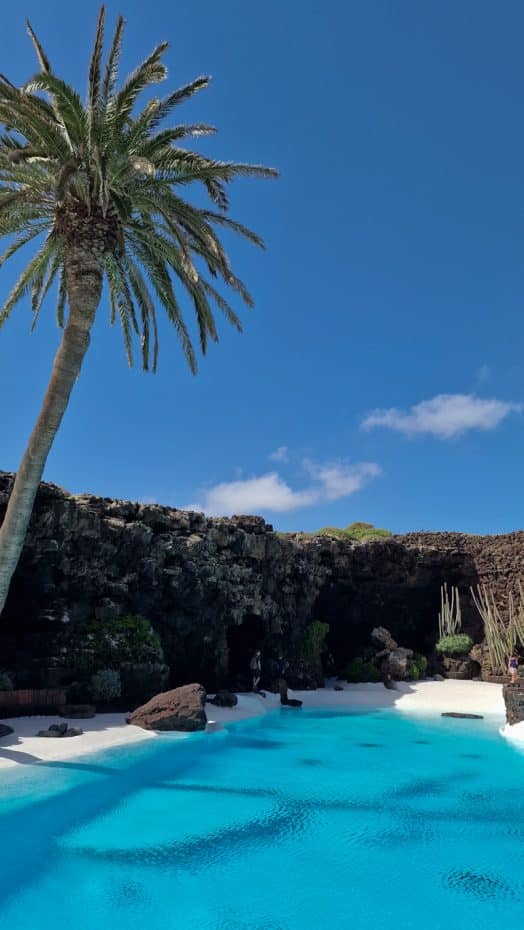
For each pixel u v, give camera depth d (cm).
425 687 2962
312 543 3167
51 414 1363
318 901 725
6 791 1052
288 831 954
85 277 1402
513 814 1053
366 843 912
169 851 860
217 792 1152
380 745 1675
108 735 1509
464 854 874
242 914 690
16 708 1620
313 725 2025
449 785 1245
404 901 729
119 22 1348
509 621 3347
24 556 1772
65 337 1394
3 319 1634
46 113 1373
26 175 1403
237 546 2580
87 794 1073
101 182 1319
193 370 1741
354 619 3416
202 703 1744
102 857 831
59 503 1848
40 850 841
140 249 1608
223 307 1694
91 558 1942
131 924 662
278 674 2767
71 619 1858
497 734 1873
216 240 1414
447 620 3462
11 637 1789
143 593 2119
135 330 1812
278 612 2823
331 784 1236
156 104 1413
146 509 2198
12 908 689
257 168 1498
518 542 3497
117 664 1872
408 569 3509
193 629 2328
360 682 3083
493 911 708
